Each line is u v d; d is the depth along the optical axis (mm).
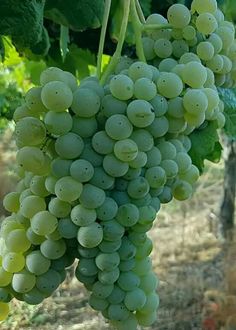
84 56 744
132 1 426
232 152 2350
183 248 2439
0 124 1832
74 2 554
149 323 418
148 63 436
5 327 1981
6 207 421
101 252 388
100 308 405
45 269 389
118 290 400
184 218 2566
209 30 427
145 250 408
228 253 2188
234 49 466
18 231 395
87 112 370
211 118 464
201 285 2109
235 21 683
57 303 2094
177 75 399
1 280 401
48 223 378
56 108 365
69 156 371
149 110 371
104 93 382
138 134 379
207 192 3021
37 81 850
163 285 2164
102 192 376
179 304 2041
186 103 388
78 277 404
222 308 1962
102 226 381
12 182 2771
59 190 369
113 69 413
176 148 418
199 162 481
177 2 624
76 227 381
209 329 1937
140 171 389
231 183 2383
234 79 483
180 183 436
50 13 567
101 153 374
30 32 476
